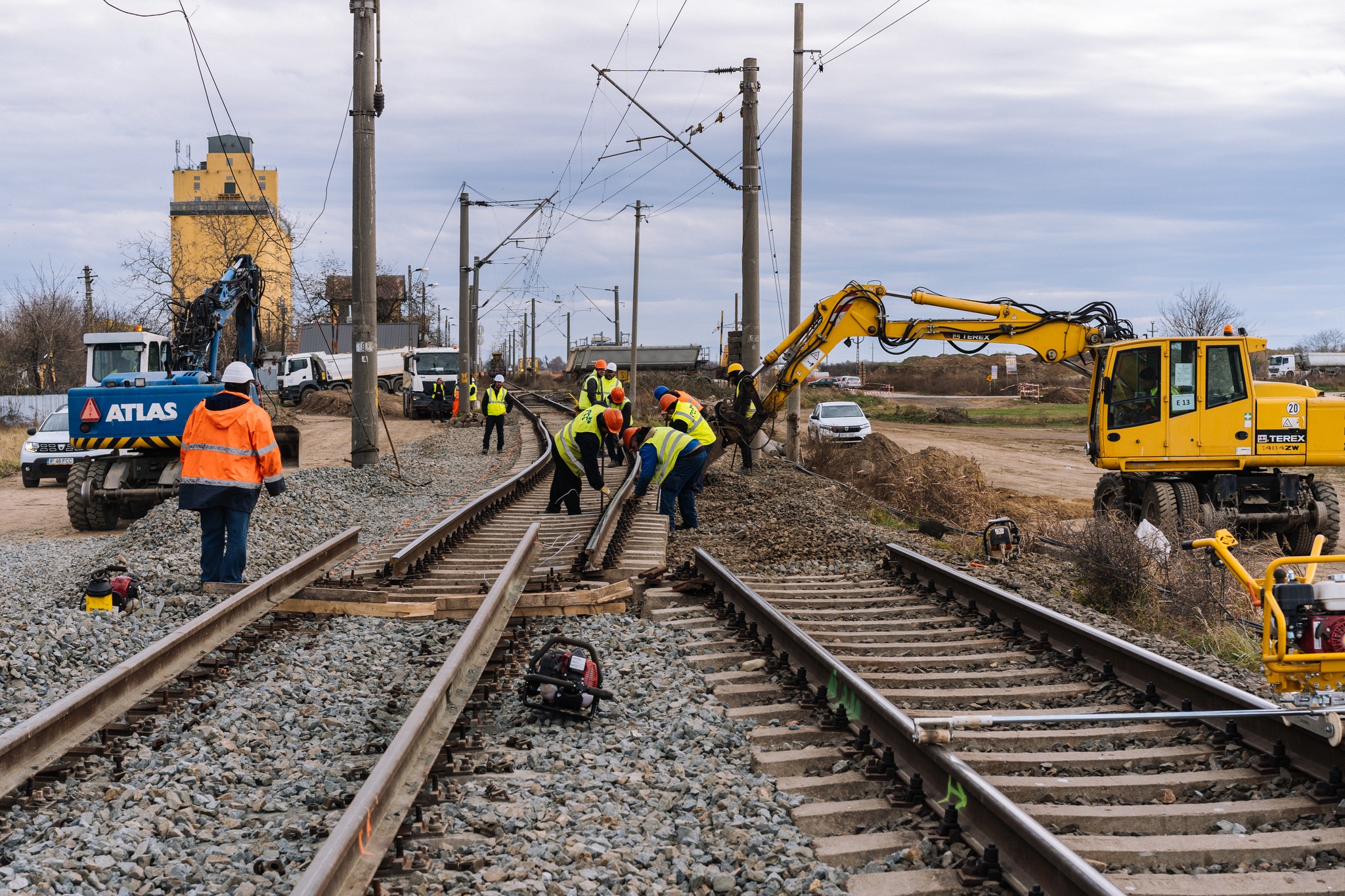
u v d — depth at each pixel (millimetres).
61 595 9797
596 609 8594
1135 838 4410
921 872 4105
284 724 5895
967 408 65000
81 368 56219
